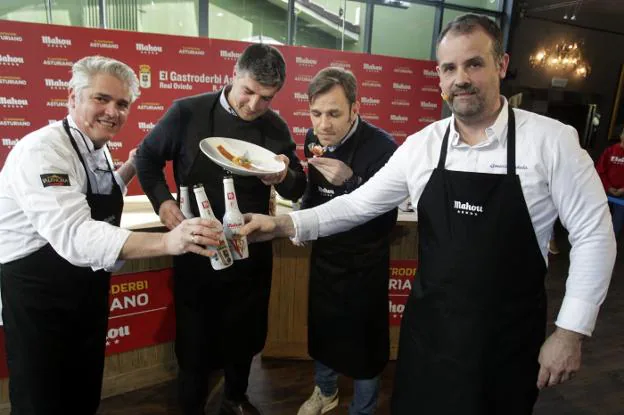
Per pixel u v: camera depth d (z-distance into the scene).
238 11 4.87
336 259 1.64
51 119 2.94
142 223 1.91
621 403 2.26
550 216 1.07
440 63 1.06
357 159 1.60
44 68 2.86
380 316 1.69
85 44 2.93
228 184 1.23
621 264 4.50
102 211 1.28
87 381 1.39
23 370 1.23
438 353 1.18
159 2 4.43
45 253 1.18
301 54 3.66
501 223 1.06
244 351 1.73
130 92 1.25
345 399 2.18
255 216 1.31
